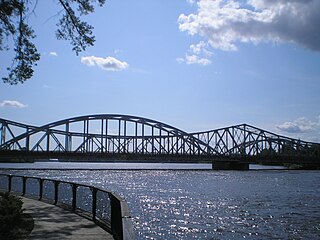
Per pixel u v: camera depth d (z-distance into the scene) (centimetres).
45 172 14875
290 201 5962
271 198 6450
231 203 5675
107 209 1652
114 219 1491
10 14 2214
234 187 9025
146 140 18725
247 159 19200
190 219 4116
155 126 18975
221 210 4869
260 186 9312
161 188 8725
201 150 19475
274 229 3544
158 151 18425
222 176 14312
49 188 2611
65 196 2323
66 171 17312
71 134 17412
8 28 2302
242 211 4781
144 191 7900
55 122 17000
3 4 2159
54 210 2161
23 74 2419
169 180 11894
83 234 1514
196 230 3491
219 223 3866
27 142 16050
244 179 12325
